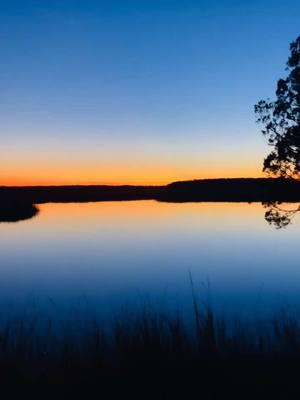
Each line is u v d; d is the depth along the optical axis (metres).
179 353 5.34
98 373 5.05
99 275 25.45
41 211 96.25
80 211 103.25
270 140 18.11
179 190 171.62
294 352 5.43
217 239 46.09
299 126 17.23
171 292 19.27
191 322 7.15
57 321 8.16
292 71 17.48
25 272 27.00
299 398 4.38
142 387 4.72
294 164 17.72
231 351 5.37
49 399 4.64
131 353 5.40
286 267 27.48
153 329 5.87
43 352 5.85
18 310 13.02
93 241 45.09
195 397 4.53
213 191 157.75
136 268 28.30
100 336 6.23
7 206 84.00
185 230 56.28
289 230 54.59
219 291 19.02
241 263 29.80
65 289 20.80
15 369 5.26
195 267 28.17
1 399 4.64
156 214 89.38
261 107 18.17
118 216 84.12
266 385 4.62
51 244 42.75
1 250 38.84
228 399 4.46
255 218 75.12
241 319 9.37
